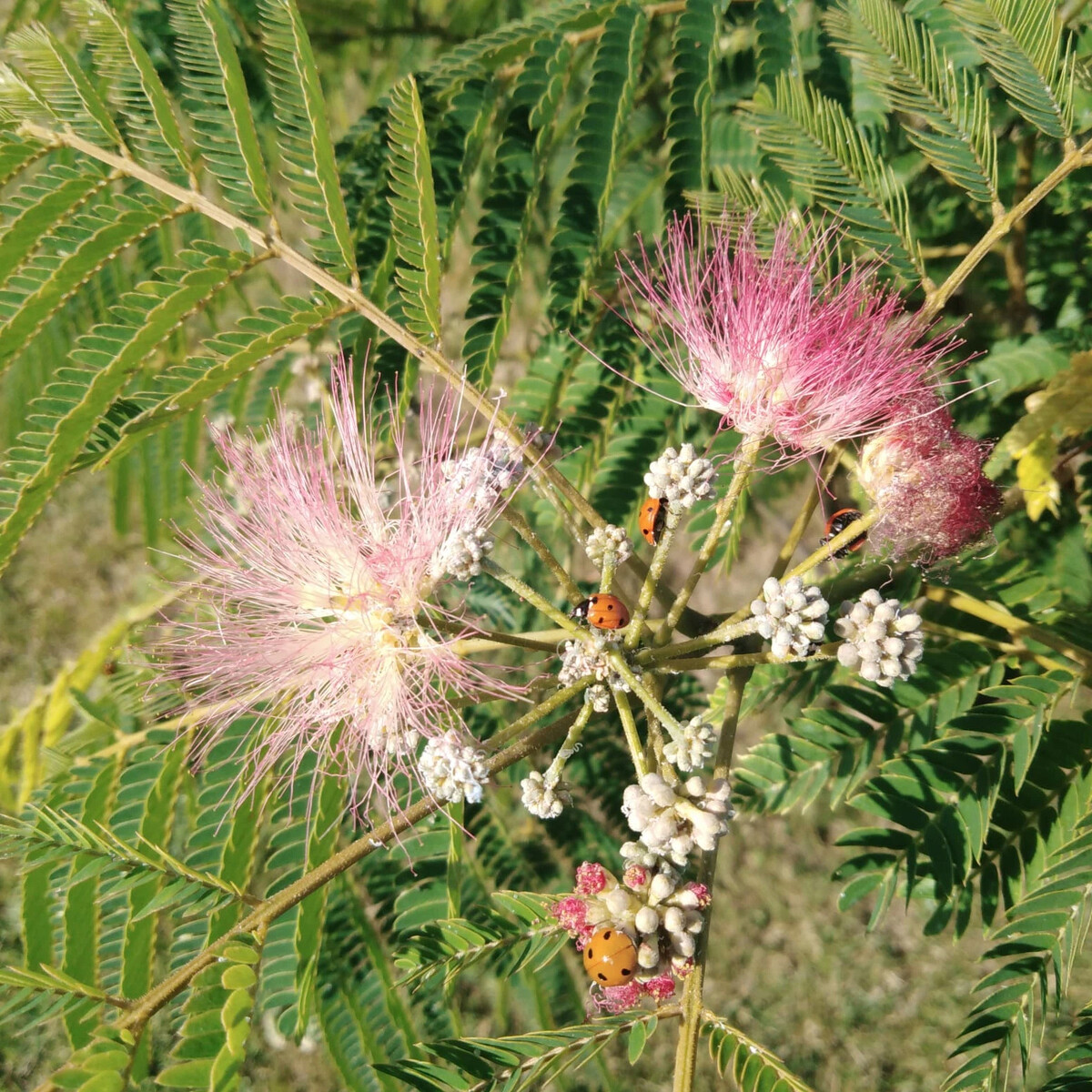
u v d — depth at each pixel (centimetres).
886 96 22
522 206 24
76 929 21
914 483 19
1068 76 21
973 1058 19
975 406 26
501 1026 27
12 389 25
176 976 17
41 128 22
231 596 20
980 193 21
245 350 21
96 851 19
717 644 19
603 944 17
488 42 25
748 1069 17
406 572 19
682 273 21
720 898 57
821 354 19
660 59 28
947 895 21
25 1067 51
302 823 22
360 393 23
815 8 25
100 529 64
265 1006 21
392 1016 24
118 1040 17
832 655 18
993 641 22
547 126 24
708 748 17
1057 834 21
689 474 18
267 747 22
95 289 26
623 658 18
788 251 21
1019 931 20
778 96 23
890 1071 51
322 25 31
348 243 21
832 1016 52
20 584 64
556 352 27
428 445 20
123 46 22
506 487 19
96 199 22
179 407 21
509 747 18
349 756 20
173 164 22
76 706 28
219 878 21
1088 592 27
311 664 19
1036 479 20
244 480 20
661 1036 50
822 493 20
